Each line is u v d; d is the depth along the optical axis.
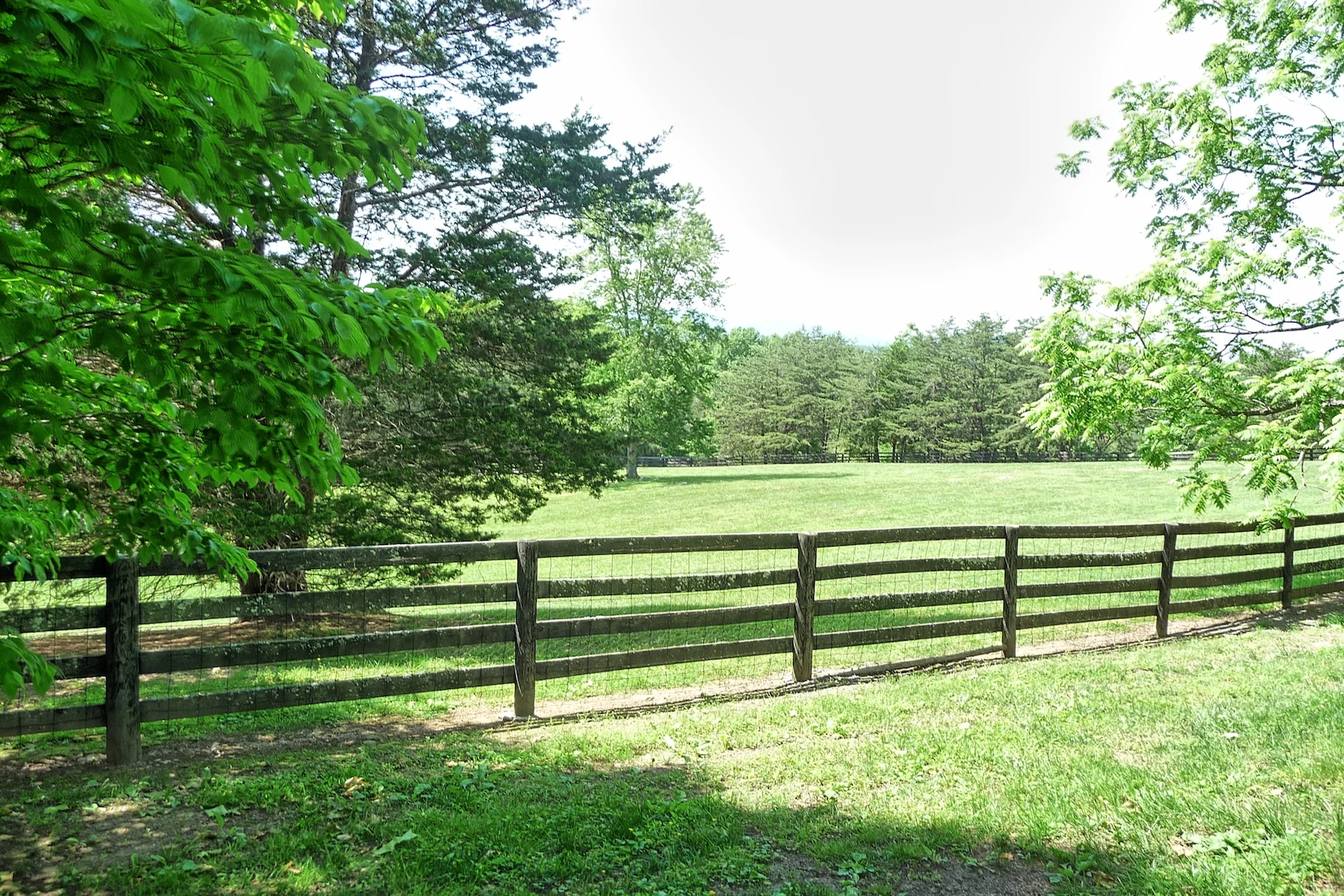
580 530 31.08
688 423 52.31
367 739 6.06
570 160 13.53
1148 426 10.40
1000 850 4.20
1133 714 6.38
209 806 4.57
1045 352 10.44
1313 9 10.12
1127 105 11.75
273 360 2.83
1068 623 9.40
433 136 12.24
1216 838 4.14
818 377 86.75
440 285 12.19
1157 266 10.06
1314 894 3.60
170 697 5.55
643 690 7.74
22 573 3.70
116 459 3.44
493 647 10.53
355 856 4.02
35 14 1.77
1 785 4.91
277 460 3.25
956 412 80.19
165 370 2.74
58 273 2.84
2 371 2.60
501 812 4.50
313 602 6.07
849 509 33.44
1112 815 4.52
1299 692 6.86
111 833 4.22
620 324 46.69
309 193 2.82
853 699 7.05
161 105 2.10
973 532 8.68
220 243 9.75
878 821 4.51
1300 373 8.71
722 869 3.96
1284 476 8.97
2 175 2.17
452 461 12.32
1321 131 10.33
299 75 1.99
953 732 6.01
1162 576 10.08
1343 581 12.96
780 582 7.75
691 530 29.86
